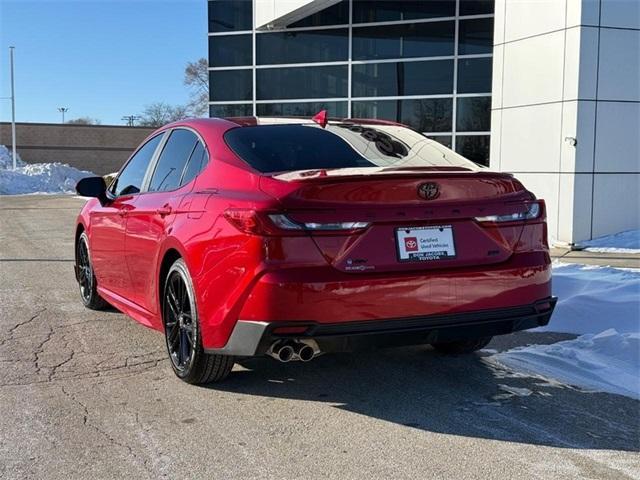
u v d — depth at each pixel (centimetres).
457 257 393
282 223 363
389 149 466
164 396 431
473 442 361
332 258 368
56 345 549
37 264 1004
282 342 370
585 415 398
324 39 1764
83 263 693
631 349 497
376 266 374
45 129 5653
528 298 411
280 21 1722
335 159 438
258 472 328
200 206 420
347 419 394
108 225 584
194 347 422
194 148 486
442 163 459
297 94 1808
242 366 491
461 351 516
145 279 502
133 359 511
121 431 376
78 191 593
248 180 402
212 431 377
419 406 414
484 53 1590
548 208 1105
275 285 359
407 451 350
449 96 1638
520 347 536
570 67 1052
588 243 1055
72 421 390
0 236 1397
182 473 327
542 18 1102
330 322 365
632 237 1066
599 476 322
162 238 460
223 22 1867
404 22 1675
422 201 388
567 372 475
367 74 1727
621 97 1064
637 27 1059
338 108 1764
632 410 406
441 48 1638
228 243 382
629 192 1087
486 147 1602
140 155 586
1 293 773
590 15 1034
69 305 705
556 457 342
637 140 1080
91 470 330
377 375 472
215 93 1892
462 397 429
